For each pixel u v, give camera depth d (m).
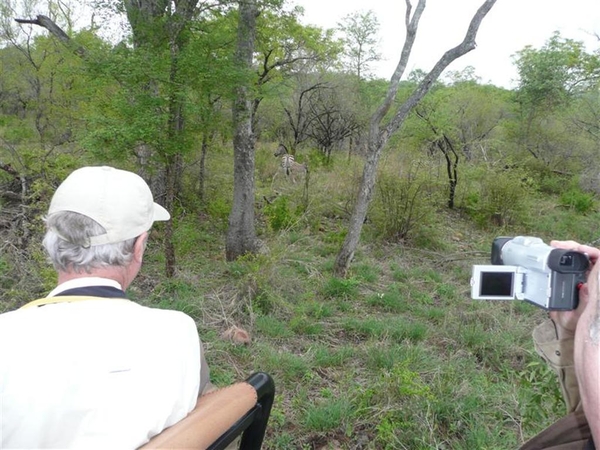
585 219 12.34
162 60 5.66
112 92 6.80
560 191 15.63
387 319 5.77
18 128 12.17
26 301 5.20
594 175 15.91
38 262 5.46
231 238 7.42
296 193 10.95
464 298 6.67
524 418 3.35
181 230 7.57
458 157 12.85
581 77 18.83
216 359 4.59
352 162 14.82
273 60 13.26
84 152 7.70
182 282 6.24
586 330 1.04
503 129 18.48
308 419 3.71
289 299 6.18
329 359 4.70
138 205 1.39
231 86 5.97
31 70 12.57
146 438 1.12
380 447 3.55
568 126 17.73
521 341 5.31
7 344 1.13
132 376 1.15
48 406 1.08
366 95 21.06
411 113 13.77
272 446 3.51
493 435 3.51
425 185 9.76
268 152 17.03
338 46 17.95
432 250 9.23
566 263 1.31
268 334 5.23
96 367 1.13
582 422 1.32
